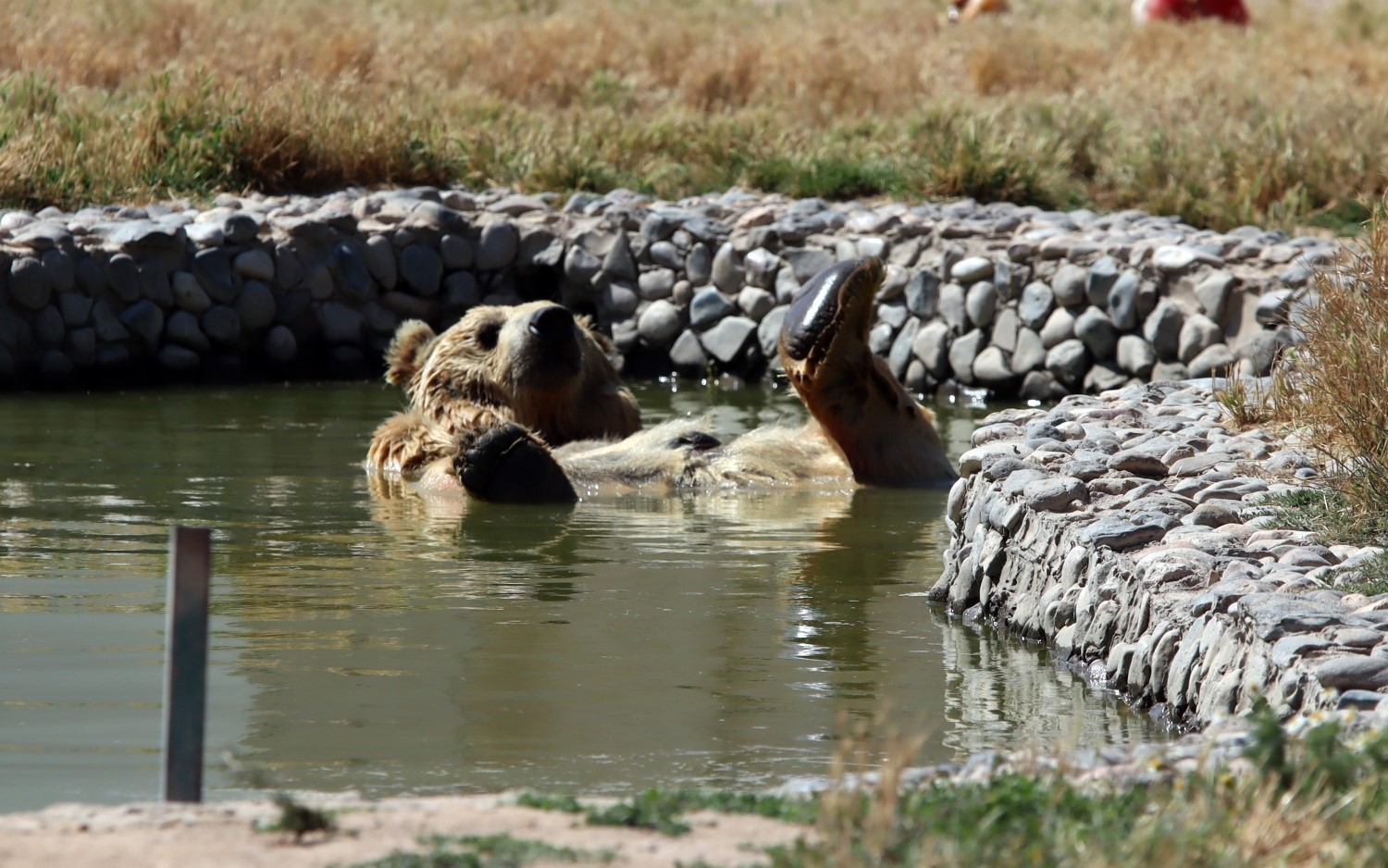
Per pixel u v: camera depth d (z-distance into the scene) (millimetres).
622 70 88875
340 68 81562
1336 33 124750
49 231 53000
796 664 21719
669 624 23719
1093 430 29797
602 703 19641
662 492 35875
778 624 23984
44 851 12180
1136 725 19297
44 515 31391
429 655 21688
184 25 88125
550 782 16750
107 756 17297
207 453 39844
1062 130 72062
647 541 29969
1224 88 80438
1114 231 55875
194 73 69062
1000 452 27188
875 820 12336
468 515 32562
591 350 40406
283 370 56094
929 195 65062
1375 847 12508
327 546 29047
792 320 35781
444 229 58844
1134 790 13664
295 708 19203
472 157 67875
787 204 62281
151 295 53875
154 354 54000
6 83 69000
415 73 82250
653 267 58469
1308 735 14234
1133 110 76688
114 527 30328
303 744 17906
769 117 74562
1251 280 50156
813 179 65562
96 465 37812
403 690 20031
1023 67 91562
